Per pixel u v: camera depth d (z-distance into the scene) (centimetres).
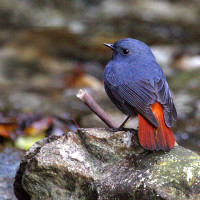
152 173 652
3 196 832
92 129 742
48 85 1517
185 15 2120
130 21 2020
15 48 1802
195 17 2105
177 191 625
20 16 2058
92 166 698
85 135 719
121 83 828
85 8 2188
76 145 721
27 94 1460
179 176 638
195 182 629
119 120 1248
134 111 821
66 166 688
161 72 836
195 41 1869
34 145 751
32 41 1825
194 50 1791
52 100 1415
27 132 1120
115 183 660
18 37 1897
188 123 1249
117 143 714
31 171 696
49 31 1920
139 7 2177
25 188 708
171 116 728
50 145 715
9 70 1619
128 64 845
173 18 2078
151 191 625
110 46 891
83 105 1373
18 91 1484
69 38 1856
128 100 810
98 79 1577
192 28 1981
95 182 673
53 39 1856
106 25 1991
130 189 641
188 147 1139
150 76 813
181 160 670
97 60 1702
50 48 1791
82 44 1808
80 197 684
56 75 1595
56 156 697
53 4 2205
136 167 686
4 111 1302
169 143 688
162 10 2162
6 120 1173
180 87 1480
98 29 1942
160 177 643
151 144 686
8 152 998
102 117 866
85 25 1983
